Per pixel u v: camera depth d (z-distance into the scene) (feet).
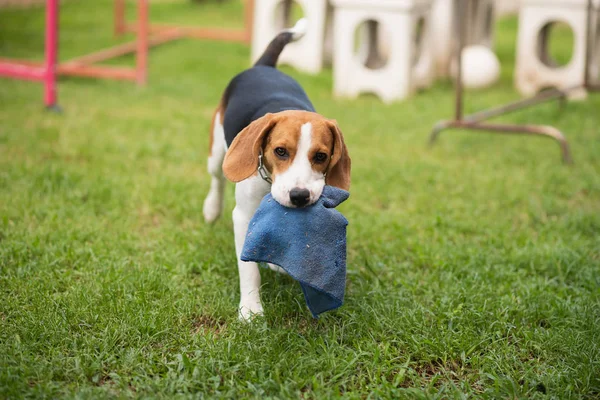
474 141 21.97
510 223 15.52
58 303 11.00
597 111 25.46
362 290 11.80
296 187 9.59
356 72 28.04
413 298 11.80
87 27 41.27
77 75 29.35
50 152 18.57
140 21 27.22
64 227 13.88
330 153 10.09
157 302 11.27
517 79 29.58
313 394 9.12
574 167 19.38
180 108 24.81
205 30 37.68
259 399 8.86
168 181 16.93
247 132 10.20
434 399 9.06
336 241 9.80
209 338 10.25
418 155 20.43
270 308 11.12
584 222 15.33
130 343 10.13
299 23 13.73
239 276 12.28
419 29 29.73
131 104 24.97
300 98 11.78
